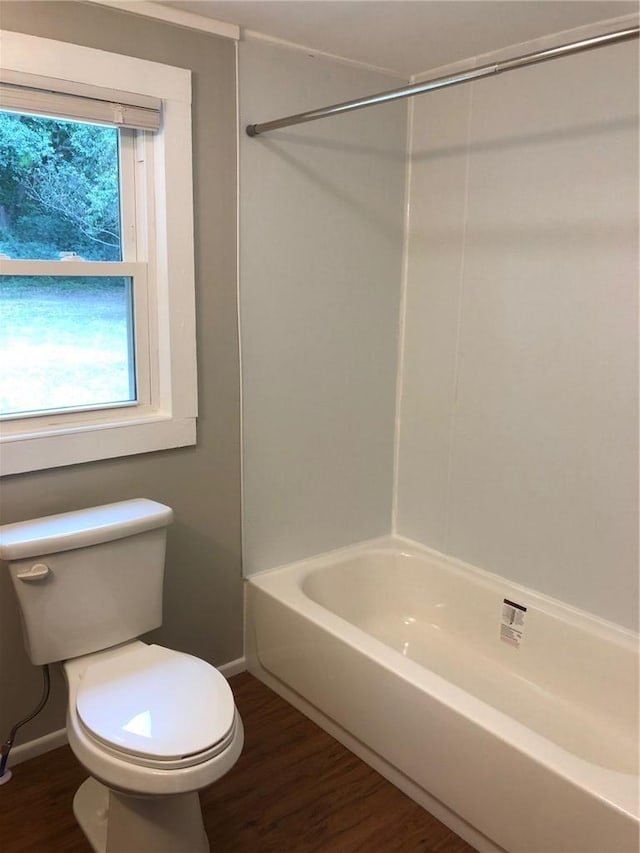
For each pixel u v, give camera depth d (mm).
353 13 1945
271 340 2389
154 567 1976
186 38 2002
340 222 2477
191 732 1543
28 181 1883
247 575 2514
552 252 2195
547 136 2156
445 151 2475
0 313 1888
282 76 2225
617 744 2066
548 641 2295
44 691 1964
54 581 1792
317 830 1883
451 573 2592
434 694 1838
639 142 1943
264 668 2488
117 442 2080
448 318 2557
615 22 1950
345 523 2756
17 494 1941
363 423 2719
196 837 1725
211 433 2307
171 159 2025
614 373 2090
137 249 2098
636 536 2105
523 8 1880
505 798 1701
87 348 2059
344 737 2201
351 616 2711
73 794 1978
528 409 2338
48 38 1772
